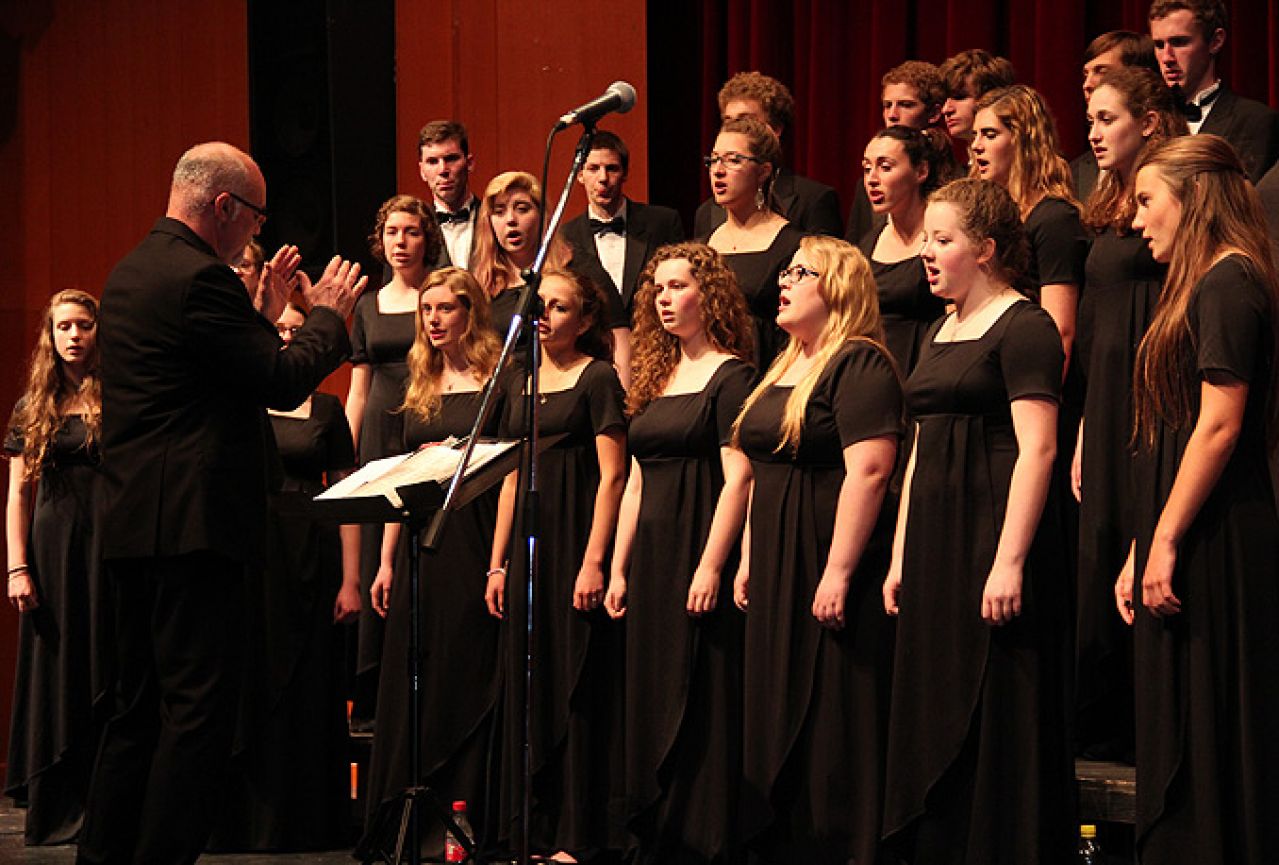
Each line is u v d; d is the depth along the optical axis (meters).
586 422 5.91
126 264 4.85
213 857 6.37
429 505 4.40
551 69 8.53
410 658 4.84
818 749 5.03
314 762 6.51
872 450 4.96
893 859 4.93
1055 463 4.65
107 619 6.88
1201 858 4.13
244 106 8.95
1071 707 4.66
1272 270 4.23
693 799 5.35
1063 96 7.48
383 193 8.38
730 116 6.75
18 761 7.08
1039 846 4.52
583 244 7.09
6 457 9.36
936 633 4.69
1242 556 4.14
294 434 6.70
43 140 9.41
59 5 9.38
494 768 5.98
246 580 4.87
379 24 8.41
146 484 4.72
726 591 5.38
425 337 6.24
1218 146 4.30
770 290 6.13
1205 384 4.14
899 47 7.93
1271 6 7.00
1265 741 4.11
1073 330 5.36
